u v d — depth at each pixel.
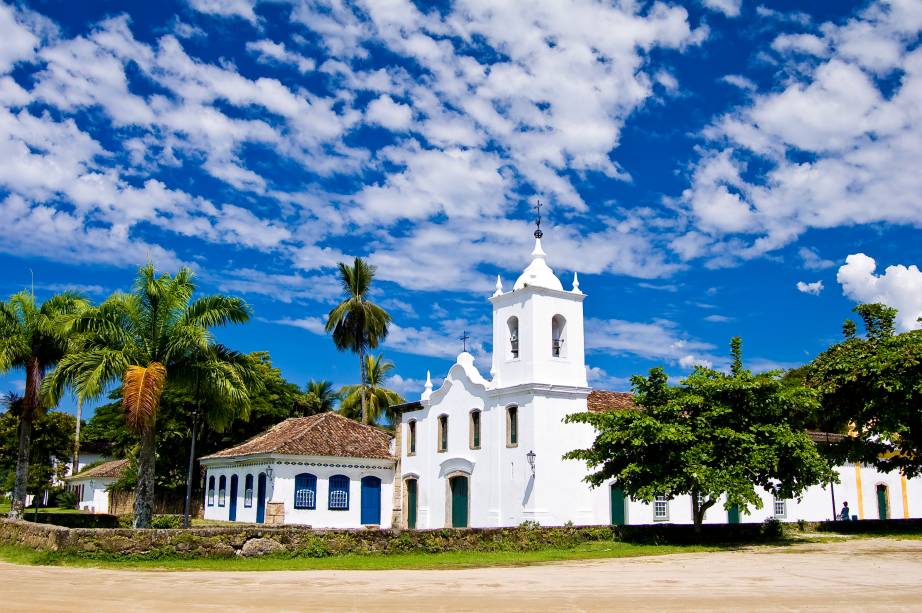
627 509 34.00
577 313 34.94
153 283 25.78
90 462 76.56
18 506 30.64
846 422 33.84
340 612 12.98
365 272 55.22
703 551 25.12
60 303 31.73
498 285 35.88
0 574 17.08
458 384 37.06
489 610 13.38
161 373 24.39
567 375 33.91
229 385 26.05
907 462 33.38
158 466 47.28
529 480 32.09
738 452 26.33
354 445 40.66
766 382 27.11
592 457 28.36
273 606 13.45
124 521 37.00
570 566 20.62
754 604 14.35
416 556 22.06
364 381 54.66
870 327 35.12
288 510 37.56
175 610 12.92
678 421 27.34
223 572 18.27
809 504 39.56
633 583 17.08
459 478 36.44
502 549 24.19
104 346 25.34
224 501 43.03
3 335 30.75
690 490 26.70
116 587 15.38
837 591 16.03
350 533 21.73
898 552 24.66
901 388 29.56
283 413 50.50
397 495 40.19
